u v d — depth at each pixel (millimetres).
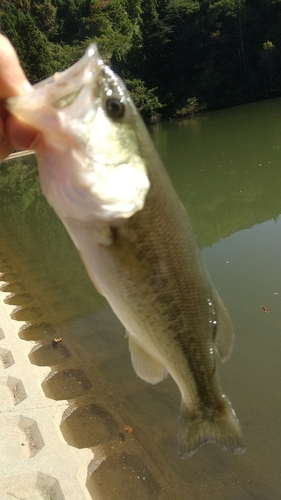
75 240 264
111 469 519
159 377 309
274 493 497
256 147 2766
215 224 1507
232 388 667
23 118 242
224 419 317
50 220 1953
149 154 273
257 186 1901
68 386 678
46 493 466
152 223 270
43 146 250
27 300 1066
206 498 491
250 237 1282
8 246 1613
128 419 606
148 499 486
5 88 245
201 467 529
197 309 296
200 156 2793
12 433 553
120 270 267
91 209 253
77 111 248
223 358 323
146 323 281
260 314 857
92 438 567
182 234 284
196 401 313
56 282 1184
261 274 1020
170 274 280
